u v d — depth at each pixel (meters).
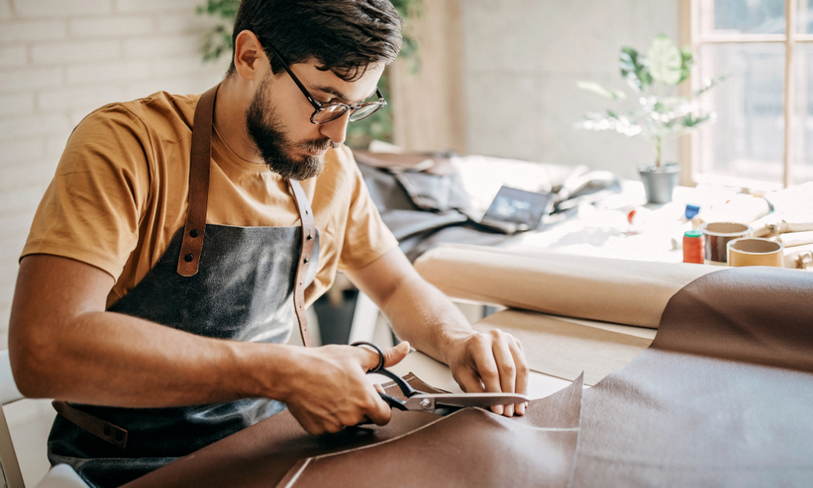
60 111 2.58
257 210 0.96
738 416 0.75
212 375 0.72
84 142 0.84
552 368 0.93
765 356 0.87
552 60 2.96
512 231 1.76
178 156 0.90
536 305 1.11
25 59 2.47
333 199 1.07
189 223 0.91
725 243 1.25
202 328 0.96
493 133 3.29
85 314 0.72
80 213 0.78
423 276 1.24
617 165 2.85
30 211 2.58
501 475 0.65
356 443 0.75
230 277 0.96
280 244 1.00
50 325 0.70
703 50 2.51
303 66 0.82
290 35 0.81
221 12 2.81
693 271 1.03
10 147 2.49
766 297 0.92
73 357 0.69
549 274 1.11
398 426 0.79
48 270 0.74
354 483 0.66
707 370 0.86
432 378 0.93
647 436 0.72
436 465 0.67
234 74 0.91
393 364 0.85
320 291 1.13
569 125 2.98
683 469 0.66
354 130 3.22
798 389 0.79
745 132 2.50
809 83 2.29
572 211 1.88
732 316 0.93
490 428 0.72
